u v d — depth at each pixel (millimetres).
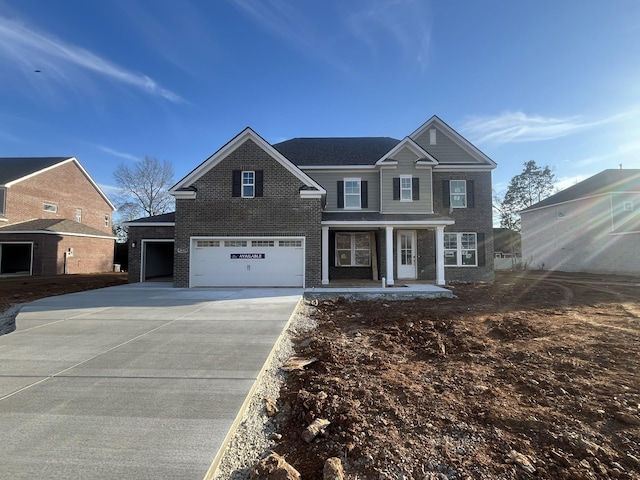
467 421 3799
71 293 13625
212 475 2861
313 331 7984
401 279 17625
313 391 4523
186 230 14867
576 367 5391
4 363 5160
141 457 2934
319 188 14797
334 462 3002
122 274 25703
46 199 27438
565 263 27891
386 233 15336
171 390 4281
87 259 27375
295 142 20828
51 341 6336
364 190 17812
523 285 16531
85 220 32094
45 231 22953
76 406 3826
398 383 4820
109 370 4910
